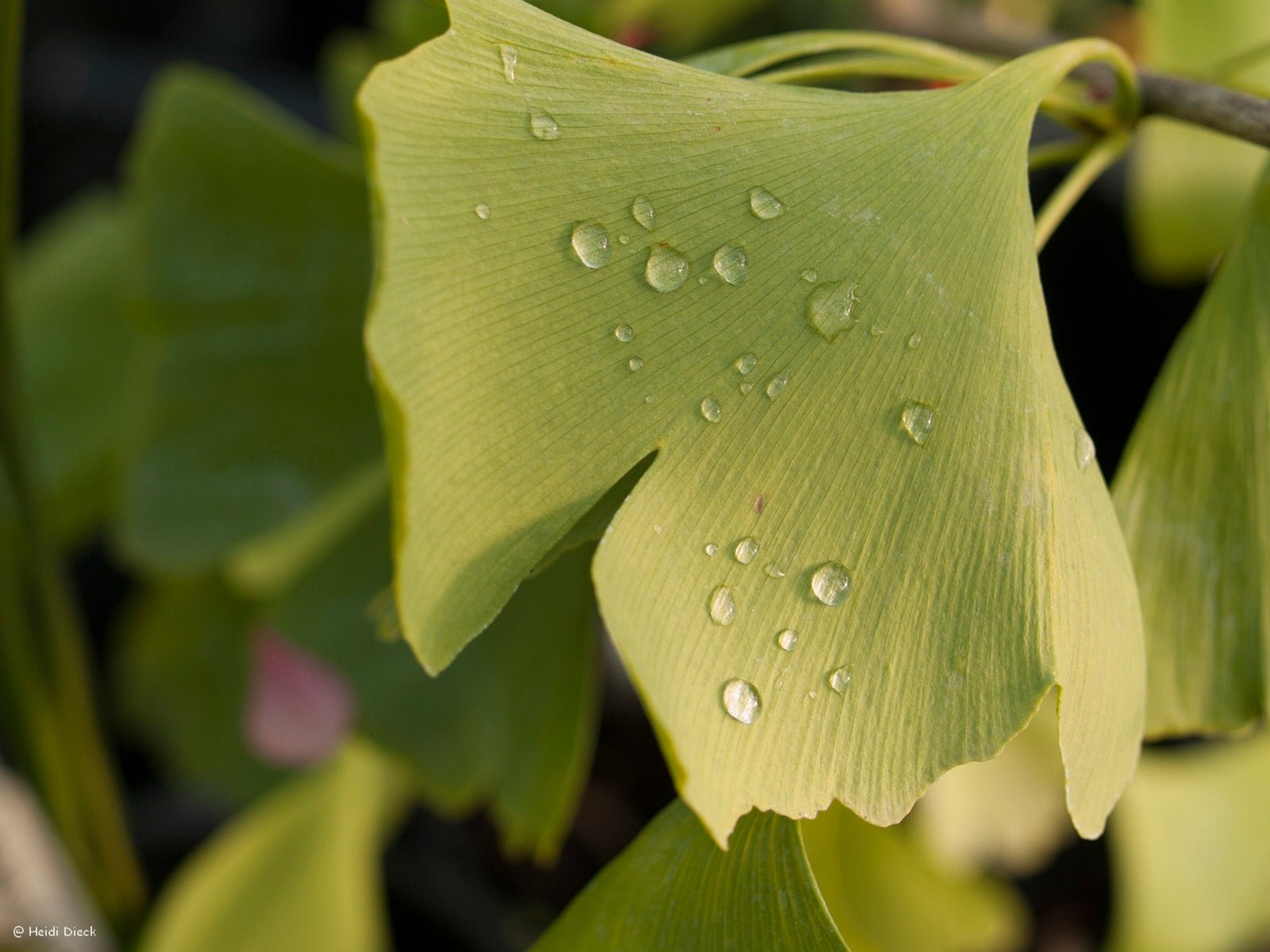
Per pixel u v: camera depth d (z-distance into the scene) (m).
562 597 0.27
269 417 0.32
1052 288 0.45
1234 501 0.23
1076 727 0.21
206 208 0.30
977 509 0.21
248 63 0.62
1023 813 0.36
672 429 0.20
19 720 0.33
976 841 0.36
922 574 0.21
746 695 0.20
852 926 0.34
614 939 0.22
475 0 0.21
